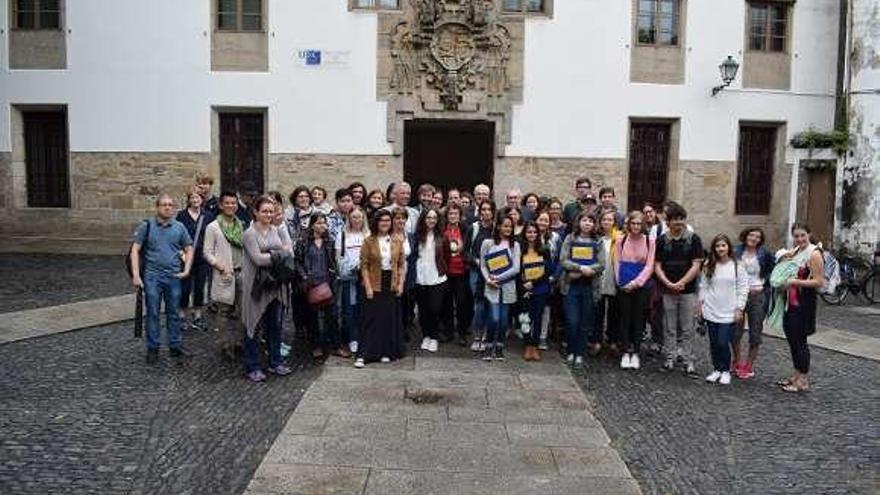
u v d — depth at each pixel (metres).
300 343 8.70
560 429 6.05
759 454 5.71
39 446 5.42
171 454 5.34
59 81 15.88
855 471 5.42
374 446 5.57
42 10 15.86
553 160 16.53
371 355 7.87
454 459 5.37
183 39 15.79
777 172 17.53
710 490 5.03
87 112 15.94
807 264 7.38
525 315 8.28
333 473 5.07
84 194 16.16
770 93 17.16
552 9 16.23
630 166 17.16
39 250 16.14
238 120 16.33
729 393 7.34
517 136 16.41
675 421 6.44
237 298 7.92
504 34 16.17
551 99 16.41
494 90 16.23
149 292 7.66
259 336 7.30
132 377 7.17
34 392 6.65
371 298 7.84
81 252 16.08
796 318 7.45
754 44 17.14
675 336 8.08
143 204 16.11
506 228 8.08
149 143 15.99
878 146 16.03
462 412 6.39
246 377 7.25
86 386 6.86
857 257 16.25
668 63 16.72
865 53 16.25
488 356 8.19
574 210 9.73
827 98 17.44
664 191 17.31
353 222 8.19
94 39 15.79
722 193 17.22
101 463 5.16
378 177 16.23
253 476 4.99
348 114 16.08
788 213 17.58
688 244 7.93
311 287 7.85
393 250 7.93
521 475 5.13
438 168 21.48
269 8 15.78
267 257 7.11
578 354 8.16
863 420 6.59
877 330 10.72
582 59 16.42
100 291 11.49
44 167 16.42
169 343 7.91
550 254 8.28
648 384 7.54
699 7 16.70
